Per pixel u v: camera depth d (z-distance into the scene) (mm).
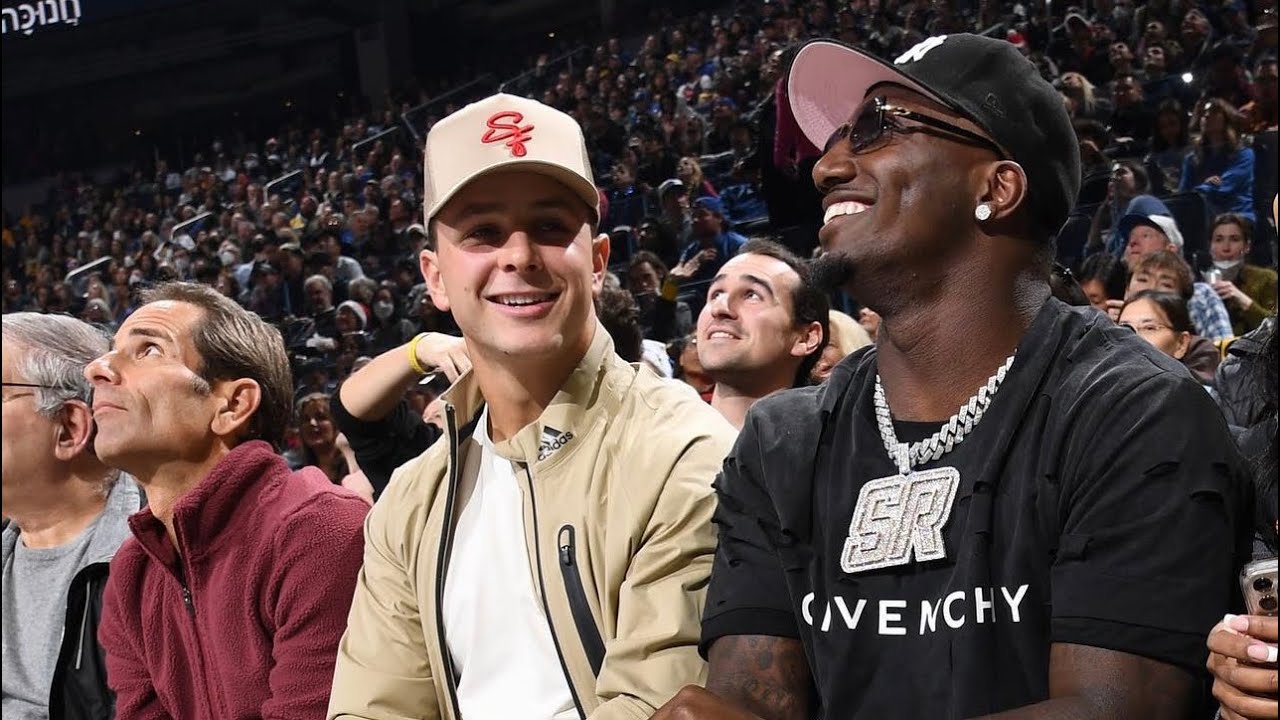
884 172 1090
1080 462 993
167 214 11773
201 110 12812
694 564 1324
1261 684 883
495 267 1441
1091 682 933
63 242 12086
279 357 1901
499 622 1442
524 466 1457
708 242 5344
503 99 1498
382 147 10336
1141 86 5824
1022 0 6531
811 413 1150
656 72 8719
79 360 2084
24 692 2031
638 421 1424
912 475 1058
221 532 1745
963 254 1086
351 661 1512
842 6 7184
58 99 13180
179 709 1786
